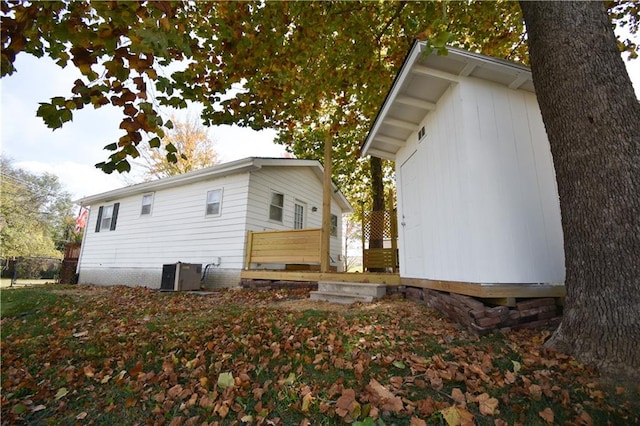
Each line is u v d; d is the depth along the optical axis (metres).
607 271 2.19
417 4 4.50
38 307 5.42
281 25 3.81
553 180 3.62
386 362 2.35
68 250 14.23
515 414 1.74
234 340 3.06
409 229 5.33
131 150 2.17
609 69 2.41
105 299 6.42
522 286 3.15
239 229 8.43
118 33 1.94
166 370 2.50
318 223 11.87
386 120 5.02
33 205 25.77
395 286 5.52
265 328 3.42
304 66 4.48
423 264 4.62
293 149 11.55
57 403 2.21
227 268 8.41
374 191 9.19
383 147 6.17
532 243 3.35
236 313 4.28
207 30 3.27
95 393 2.30
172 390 2.21
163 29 1.91
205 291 7.43
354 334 3.07
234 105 3.93
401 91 4.21
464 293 3.37
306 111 5.22
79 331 3.81
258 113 4.21
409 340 2.85
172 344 3.03
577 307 2.32
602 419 1.66
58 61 2.15
